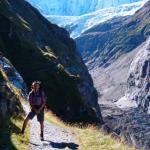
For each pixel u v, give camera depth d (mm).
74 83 101125
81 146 28281
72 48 170500
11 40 103188
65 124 42250
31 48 104750
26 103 41844
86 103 100312
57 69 101500
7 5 121625
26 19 137750
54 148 25969
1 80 31734
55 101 89875
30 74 94250
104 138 32281
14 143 23766
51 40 141125
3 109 26344
